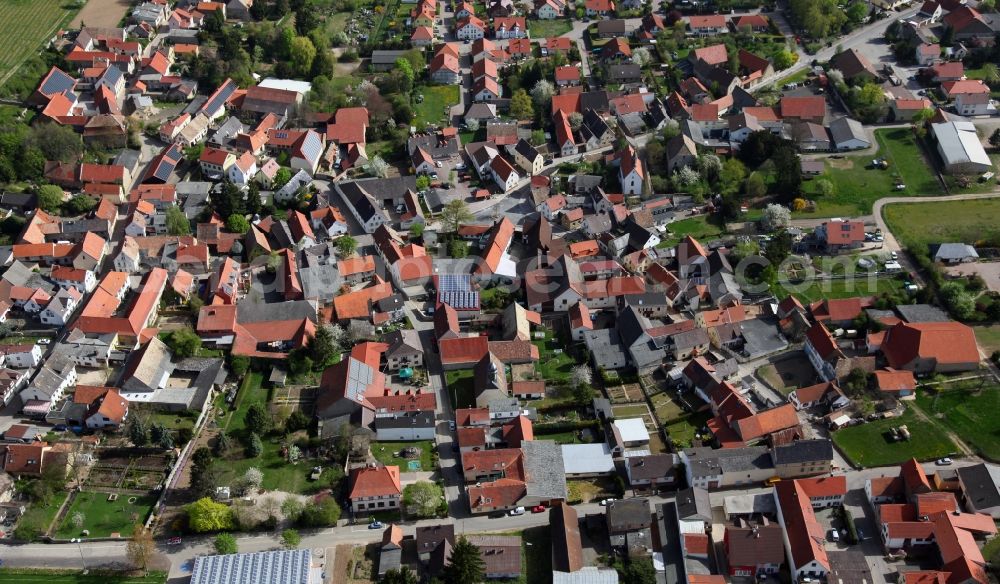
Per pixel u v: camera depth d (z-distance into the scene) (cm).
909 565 19000
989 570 18338
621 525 19612
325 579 18925
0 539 19850
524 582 18975
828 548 19388
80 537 19838
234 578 18462
